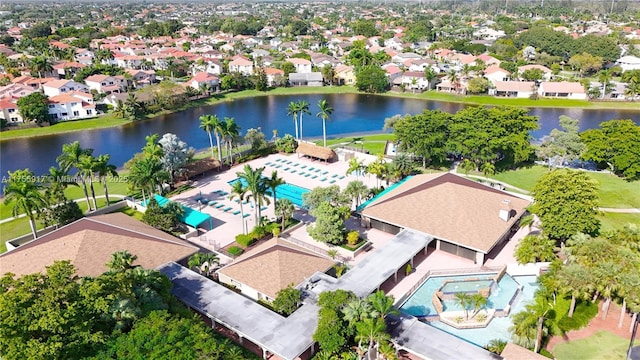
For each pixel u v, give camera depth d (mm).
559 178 71125
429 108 180250
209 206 93375
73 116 168125
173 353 41750
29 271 61906
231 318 56031
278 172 111438
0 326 39125
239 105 191750
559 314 58000
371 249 75938
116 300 46156
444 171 108062
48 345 39062
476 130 103375
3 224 87062
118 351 41656
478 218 74562
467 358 49500
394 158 105625
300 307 57594
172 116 176250
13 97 171000
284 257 65250
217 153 129500
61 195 83375
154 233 73500
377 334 48250
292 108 134625
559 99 184875
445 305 61438
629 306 51844
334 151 119688
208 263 69625
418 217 77125
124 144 144375
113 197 98812
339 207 79688
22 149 140125
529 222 73875
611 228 80000
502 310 59812
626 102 180875
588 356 51375
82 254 63812
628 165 97312
